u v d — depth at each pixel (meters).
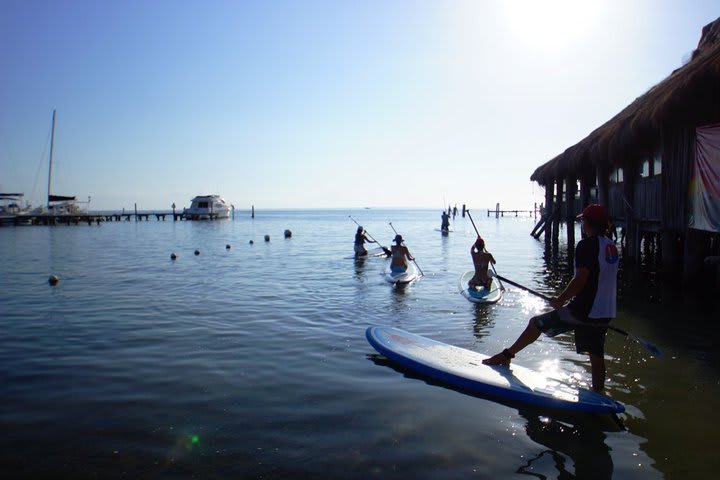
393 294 10.02
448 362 5.32
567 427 4.03
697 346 6.25
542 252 19.94
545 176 20.84
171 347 6.29
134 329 7.21
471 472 3.35
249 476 3.29
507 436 3.88
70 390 4.82
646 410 4.36
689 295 9.63
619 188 14.73
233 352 6.07
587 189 17.39
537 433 3.92
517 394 4.53
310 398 4.61
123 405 4.45
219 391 4.79
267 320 7.77
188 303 9.16
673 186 10.33
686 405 4.45
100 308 8.74
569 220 18.70
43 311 8.50
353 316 8.03
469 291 9.86
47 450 3.63
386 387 4.90
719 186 8.31
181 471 3.35
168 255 18.94
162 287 11.10
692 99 8.88
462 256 18.00
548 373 5.30
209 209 63.06
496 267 14.73
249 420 4.13
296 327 7.31
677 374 5.24
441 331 7.06
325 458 3.52
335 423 4.08
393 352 5.64
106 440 3.79
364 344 6.40
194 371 5.38
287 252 19.89
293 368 5.47
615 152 12.22
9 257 18.17
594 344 4.51
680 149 9.98
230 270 14.12
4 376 5.22
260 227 45.84
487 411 4.34
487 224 51.91
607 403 4.20
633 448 3.69
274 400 4.56
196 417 4.19
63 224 50.00
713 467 3.40
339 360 5.75
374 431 3.94
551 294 10.05
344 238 29.20
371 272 13.50
